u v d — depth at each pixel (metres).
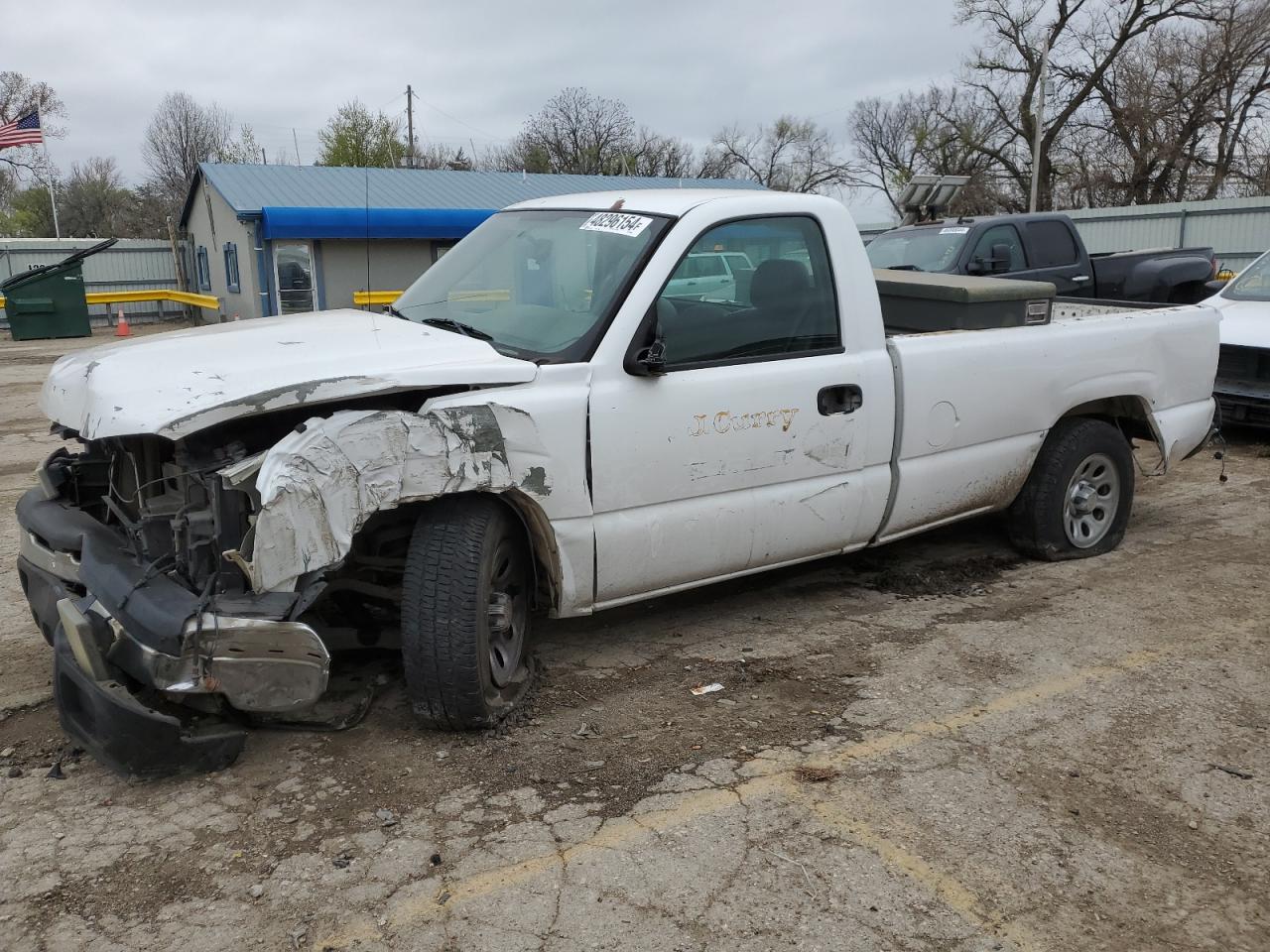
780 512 4.38
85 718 3.35
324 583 3.25
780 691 4.11
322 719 3.74
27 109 45.47
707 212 4.15
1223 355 8.54
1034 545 5.68
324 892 2.81
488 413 3.49
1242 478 7.75
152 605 3.15
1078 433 5.58
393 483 3.27
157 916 2.71
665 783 3.39
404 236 23.56
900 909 2.76
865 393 4.54
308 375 3.32
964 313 5.11
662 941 2.62
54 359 17.80
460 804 3.25
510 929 2.67
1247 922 2.75
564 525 3.78
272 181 24.92
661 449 3.96
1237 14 39.44
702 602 5.15
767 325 4.30
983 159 47.53
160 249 31.34
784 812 3.22
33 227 56.75
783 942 2.63
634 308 3.88
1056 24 41.62
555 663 4.37
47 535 3.73
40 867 2.91
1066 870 2.95
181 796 3.29
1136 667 4.34
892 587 5.34
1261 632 4.74
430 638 3.49
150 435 3.57
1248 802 3.32
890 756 3.58
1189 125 40.94
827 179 60.62
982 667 4.34
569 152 56.44
